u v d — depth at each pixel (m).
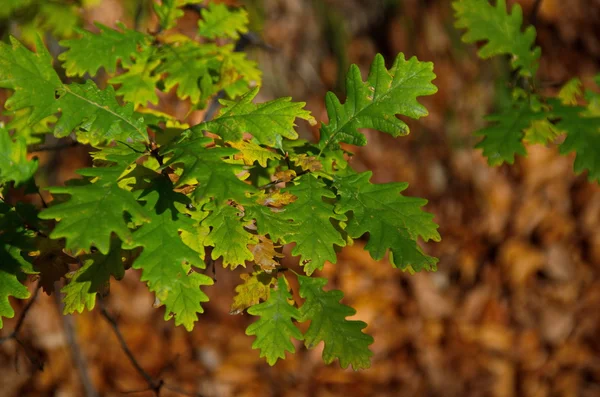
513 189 6.82
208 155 1.35
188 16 4.37
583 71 7.59
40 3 2.70
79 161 5.50
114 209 1.29
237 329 6.01
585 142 1.88
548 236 6.53
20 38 3.10
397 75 1.69
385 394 5.69
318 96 6.68
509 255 6.43
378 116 1.67
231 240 1.46
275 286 1.59
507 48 2.18
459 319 6.14
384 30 7.10
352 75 1.69
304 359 5.87
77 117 1.56
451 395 5.72
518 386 5.79
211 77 2.12
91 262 1.52
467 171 6.92
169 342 5.88
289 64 6.52
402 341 5.97
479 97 6.99
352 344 1.56
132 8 3.84
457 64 7.00
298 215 1.50
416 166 6.99
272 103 1.57
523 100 2.09
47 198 4.10
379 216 1.52
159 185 1.45
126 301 5.91
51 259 1.63
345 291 6.03
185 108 3.66
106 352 5.70
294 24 6.64
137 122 1.60
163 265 1.36
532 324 6.11
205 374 5.71
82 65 2.01
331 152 1.70
